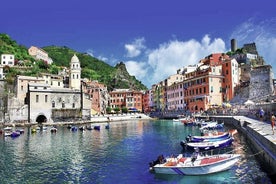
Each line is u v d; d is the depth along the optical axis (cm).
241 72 12556
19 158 4256
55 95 12138
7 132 7512
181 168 3048
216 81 12125
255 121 6372
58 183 2972
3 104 11325
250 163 3466
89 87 16450
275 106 6169
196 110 12694
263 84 10819
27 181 3050
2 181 3055
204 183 2841
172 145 5178
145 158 4100
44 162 3947
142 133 7575
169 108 15712
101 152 4675
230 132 5597
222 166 3112
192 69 16675
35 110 11531
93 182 2994
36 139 6544
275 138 3269
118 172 3350
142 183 2914
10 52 19238
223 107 10419
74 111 12531
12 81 13012
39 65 19100
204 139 4828
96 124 11644
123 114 15175
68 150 4919
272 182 2706
